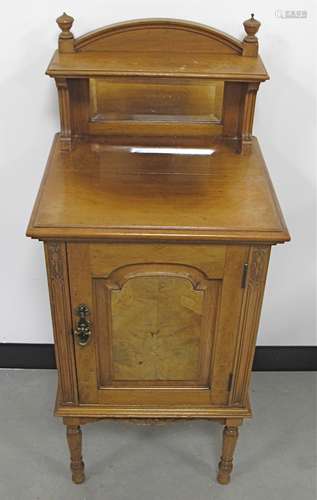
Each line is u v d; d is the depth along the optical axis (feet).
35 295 6.24
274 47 4.79
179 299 4.27
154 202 4.08
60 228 3.82
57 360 4.56
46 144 5.27
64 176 4.32
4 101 5.04
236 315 4.32
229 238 3.83
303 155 5.35
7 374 6.68
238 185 4.29
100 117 4.76
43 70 4.88
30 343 6.61
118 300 4.26
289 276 6.12
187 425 6.20
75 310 4.27
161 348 4.55
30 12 4.61
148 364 4.65
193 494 5.55
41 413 6.26
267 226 3.90
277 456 5.90
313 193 5.57
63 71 4.18
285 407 6.39
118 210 3.99
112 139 4.76
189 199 4.11
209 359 4.62
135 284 4.18
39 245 5.86
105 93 4.66
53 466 5.77
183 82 4.60
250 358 4.55
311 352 6.70
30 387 6.53
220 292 4.21
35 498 5.50
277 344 6.68
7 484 5.61
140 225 3.86
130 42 4.49
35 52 4.80
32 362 6.71
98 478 5.68
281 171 5.45
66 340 4.44
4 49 4.77
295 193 5.58
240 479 5.68
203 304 4.30
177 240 3.87
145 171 4.41
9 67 4.86
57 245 3.93
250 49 4.45
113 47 4.50
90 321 4.33
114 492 5.56
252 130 5.08
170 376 4.73
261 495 5.55
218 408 4.88
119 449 5.95
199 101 4.70
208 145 4.73
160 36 4.47
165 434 6.10
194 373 4.71
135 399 4.83
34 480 5.65
